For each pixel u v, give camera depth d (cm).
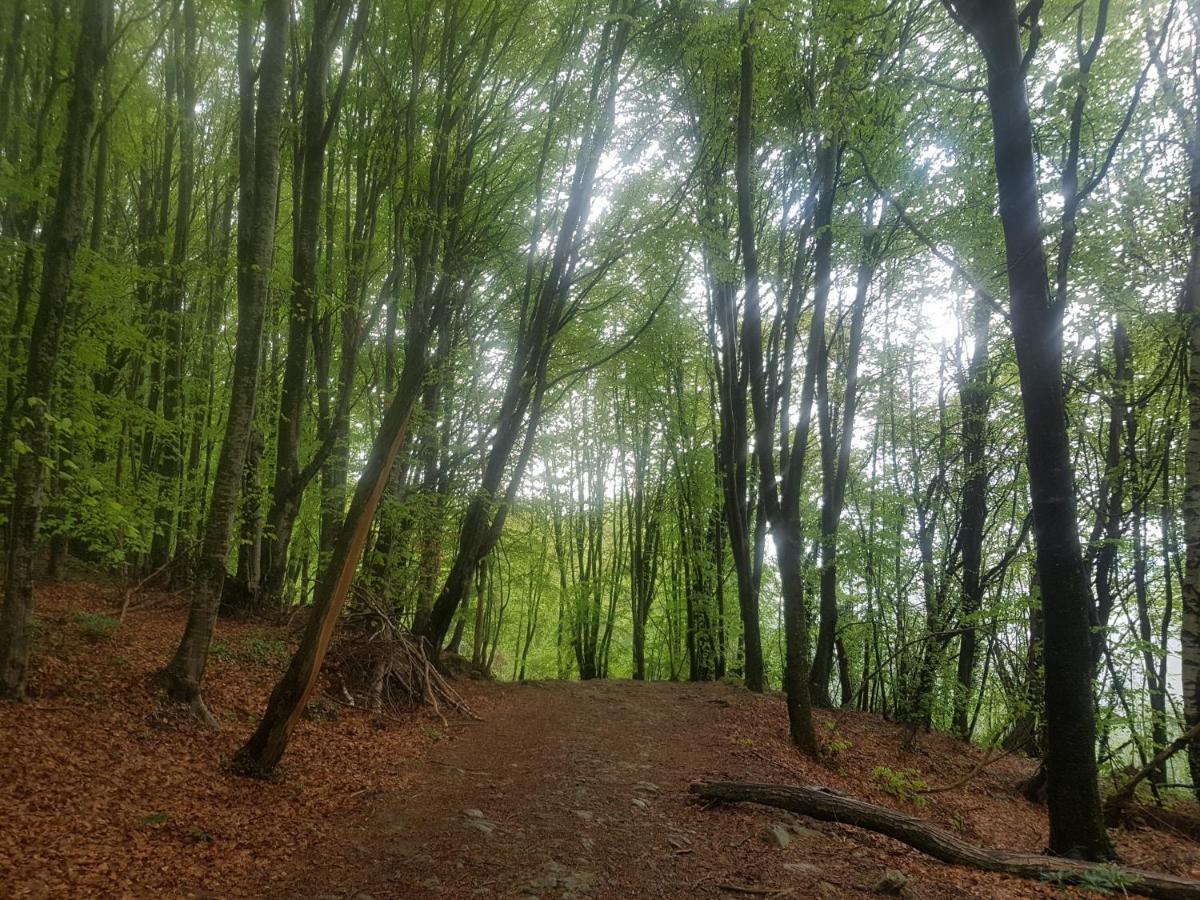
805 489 1931
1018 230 634
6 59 806
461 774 796
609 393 2409
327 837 573
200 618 776
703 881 516
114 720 683
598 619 2467
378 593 1330
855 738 1205
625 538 2638
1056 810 620
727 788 696
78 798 535
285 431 1191
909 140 1147
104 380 1254
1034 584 1063
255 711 838
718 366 1697
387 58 1297
